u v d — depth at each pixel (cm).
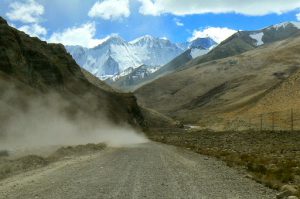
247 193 1741
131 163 2962
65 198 1489
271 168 2662
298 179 2161
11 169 2416
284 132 8244
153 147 5775
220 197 1612
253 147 5450
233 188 1870
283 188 1800
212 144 6606
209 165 3019
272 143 6141
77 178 2055
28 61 11281
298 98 13888
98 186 1789
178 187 1827
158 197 1563
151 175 2233
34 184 1838
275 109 14212
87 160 3216
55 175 2180
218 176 2311
